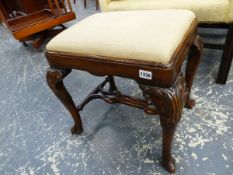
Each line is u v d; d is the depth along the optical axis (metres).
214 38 1.40
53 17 1.68
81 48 0.59
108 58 0.55
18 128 1.02
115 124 0.95
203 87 1.04
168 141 0.63
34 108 1.13
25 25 1.63
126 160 0.79
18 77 1.44
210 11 0.89
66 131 0.96
